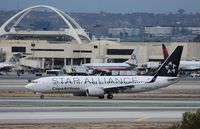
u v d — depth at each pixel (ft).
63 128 507.30
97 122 548.31
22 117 573.33
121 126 524.52
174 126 451.53
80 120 559.79
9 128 502.38
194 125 442.50
